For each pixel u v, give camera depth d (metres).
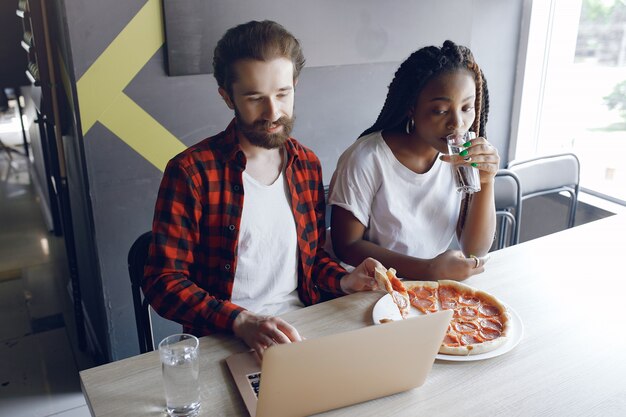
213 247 1.33
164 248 1.27
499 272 1.48
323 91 2.32
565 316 1.28
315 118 2.34
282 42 1.23
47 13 2.03
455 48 1.45
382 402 1.01
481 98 1.56
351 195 1.56
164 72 2.00
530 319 1.26
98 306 2.19
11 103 4.89
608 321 1.26
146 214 2.12
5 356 2.39
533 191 2.19
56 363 2.35
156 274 1.27
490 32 2.60
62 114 2.24
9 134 5.32
